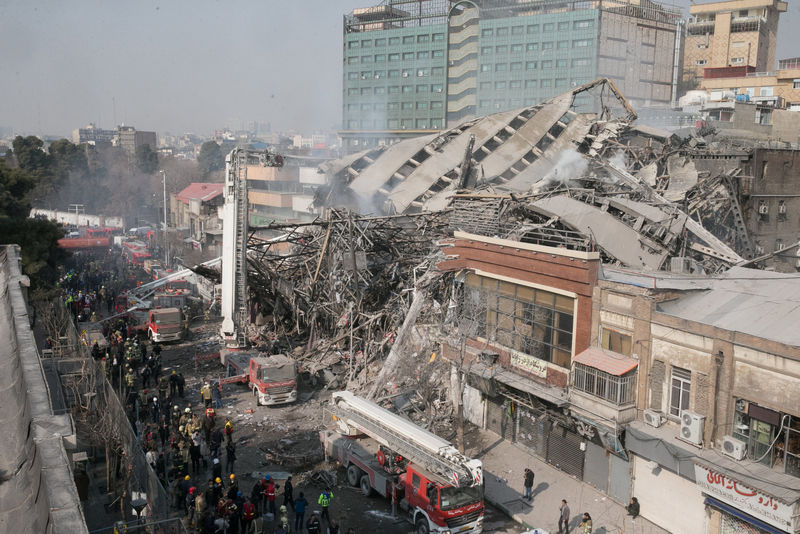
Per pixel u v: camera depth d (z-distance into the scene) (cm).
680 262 3244
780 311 2320
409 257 4619
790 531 1842
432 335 3562
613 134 6222
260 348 4278
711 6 12700
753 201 4900
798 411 1912
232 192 4156
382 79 15025
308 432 3139
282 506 2167
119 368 3553
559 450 2762
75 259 7762
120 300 5234
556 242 3105
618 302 2464
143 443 2694
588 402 2464
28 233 5350
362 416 2653
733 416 2097
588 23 12069
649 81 12825
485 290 3109
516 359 2912
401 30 14600
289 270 4691
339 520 2334
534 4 12938
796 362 1912
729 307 2450
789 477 1941
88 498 2303
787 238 5194
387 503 2480
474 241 3136
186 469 2577
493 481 2658
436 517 2127
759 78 9225
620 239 3566
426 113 14450
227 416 3334
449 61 14112
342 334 4050
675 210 3762
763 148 4953
